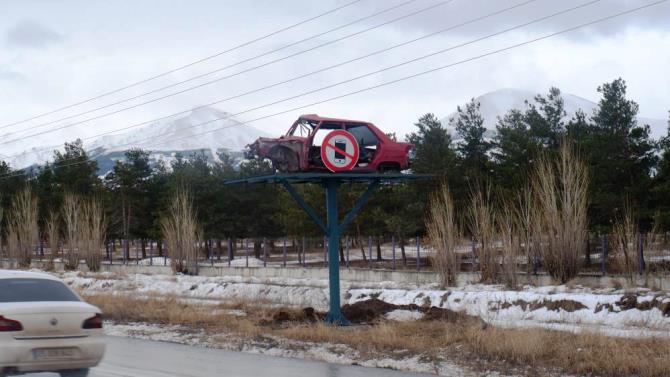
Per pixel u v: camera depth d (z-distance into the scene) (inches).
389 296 1008.9
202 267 1625.2
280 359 561.6
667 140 1540.4
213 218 2418.8
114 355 581.3
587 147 1596.9
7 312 420.8
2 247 2199.8
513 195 1542.8
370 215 1951.3
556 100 1902.1
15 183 2942.9
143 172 2684.5
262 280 1328.7
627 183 1552.7
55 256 2038.6
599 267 1266.0
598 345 535.8
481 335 566.6
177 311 839.7
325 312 822.5
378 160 804.0
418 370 506.0
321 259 1841.8
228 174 2571.4
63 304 441.7
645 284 957.8
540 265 1152.2
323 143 731.4
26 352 418.6
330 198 757.9
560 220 1059.9
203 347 636.7
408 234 1863.9
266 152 801.6
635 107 1621.6
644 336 588.4
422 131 1894.7
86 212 1983.3
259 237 2488.9
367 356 560.4
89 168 2800.2
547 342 543.5
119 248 3321.9
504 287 1036.5
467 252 1233.4
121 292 1251.2
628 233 1042.7
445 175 1779.0
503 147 1781.5
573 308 785.6
